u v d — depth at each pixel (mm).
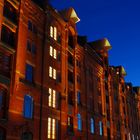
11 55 27609
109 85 57219
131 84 80125
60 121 34281
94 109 46719
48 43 34875
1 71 26000
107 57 58406
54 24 37250
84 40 46969
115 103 61250
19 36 28906
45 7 35031
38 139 29469
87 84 45844
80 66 44531
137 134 77062
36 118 29750
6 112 25344
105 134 49594
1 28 27000
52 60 35156
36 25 33250
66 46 39406
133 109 77875
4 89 25953
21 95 27828
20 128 26797
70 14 41375
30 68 30812
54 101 34125
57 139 33281
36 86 30781
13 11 29594
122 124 62688
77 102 41125
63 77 36938
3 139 24812
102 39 57656
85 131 41781
